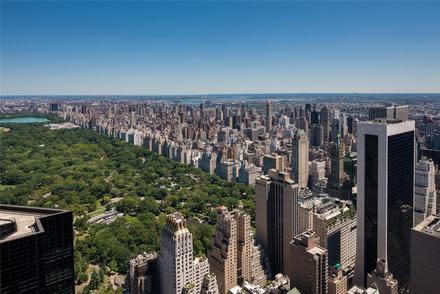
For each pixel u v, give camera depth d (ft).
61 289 339.77
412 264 579.89
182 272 651.66
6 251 303.07
